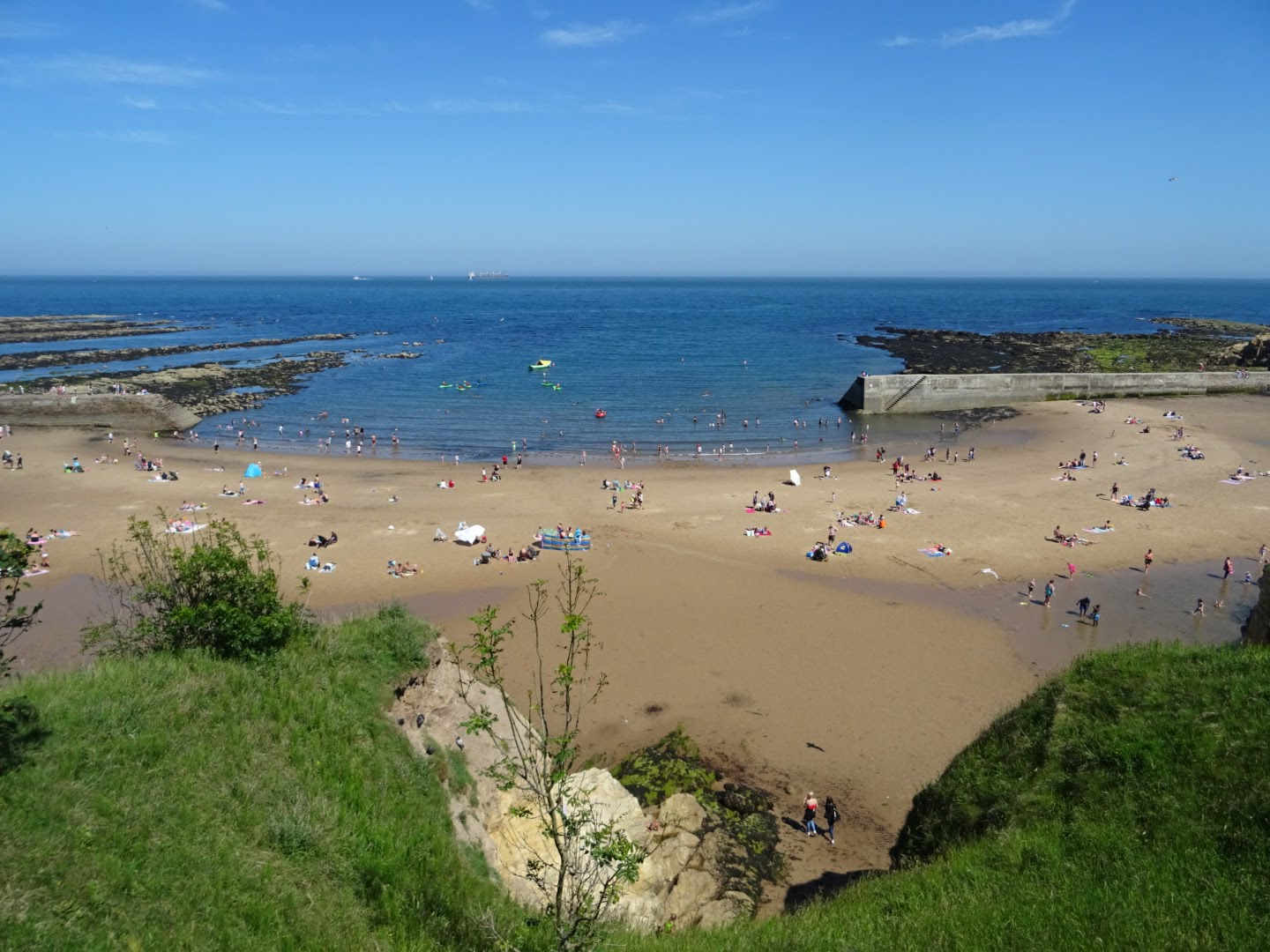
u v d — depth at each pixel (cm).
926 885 1312
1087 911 1137
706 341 14312
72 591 3622
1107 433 7044
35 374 9919
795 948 1173
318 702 1480
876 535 4538
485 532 4591
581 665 3033
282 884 1072
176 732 1275
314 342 14300
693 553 4269
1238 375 8769
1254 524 4638
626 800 1970
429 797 1443
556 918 1016
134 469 5944
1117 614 3534
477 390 9556
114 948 860
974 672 3025
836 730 2642
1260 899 1097
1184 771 1357
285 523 4728
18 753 1096
